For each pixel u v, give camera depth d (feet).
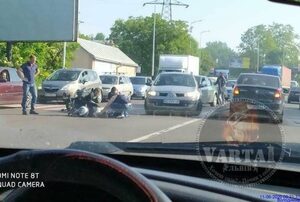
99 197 6.49
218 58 120.88
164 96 51.11
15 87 59.31
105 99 57.62
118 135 32.01
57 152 6.58
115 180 6.32
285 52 84.23
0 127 27.43
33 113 49.52
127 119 45.19
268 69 86.58
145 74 157.28
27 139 22.03
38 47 78.18
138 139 29.76
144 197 6.21
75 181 6.50
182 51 147.33
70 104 47.67
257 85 49.11
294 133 31.76
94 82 75.41
